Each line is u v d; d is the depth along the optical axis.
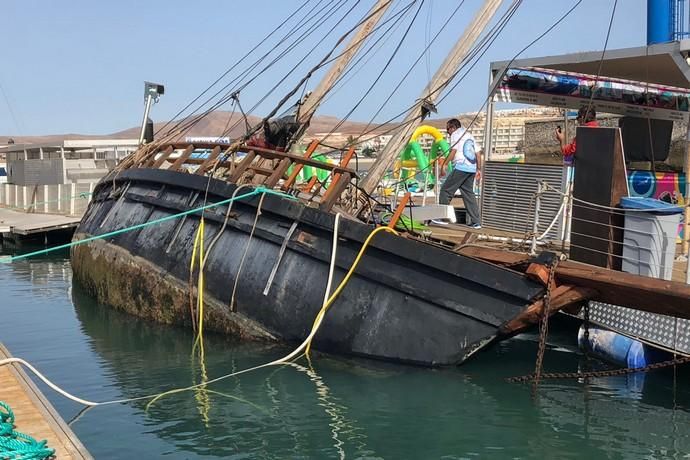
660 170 14.52
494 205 13.34
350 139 12.92
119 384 8.72
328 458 6.49
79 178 37.34
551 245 10.72
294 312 9.58
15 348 10.68
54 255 24.28
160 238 11.90
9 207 37.16
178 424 7.34
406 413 7.48
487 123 13.65
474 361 9.00
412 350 8.60
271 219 10.13
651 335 8.09
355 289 9.08
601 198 8.72
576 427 7.06
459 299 8.39
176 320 11.41
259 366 9.10
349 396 7.98
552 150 16.78
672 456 6.42
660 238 8.00
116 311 13.05
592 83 14.41
